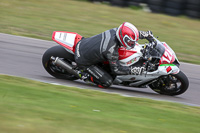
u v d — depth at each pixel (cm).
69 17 4631
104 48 2011
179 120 1675
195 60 3338
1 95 1662
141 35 2131
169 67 2106
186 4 5297
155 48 2112
